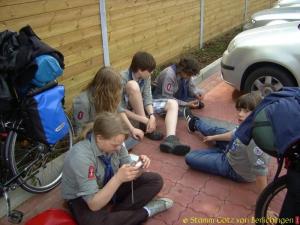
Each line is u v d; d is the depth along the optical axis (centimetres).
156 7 570
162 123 450
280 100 229
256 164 296
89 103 326
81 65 441
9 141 293
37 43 284
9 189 301
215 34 812
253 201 314
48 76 282
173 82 458
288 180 220
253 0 985
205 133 407
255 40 486
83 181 255
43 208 312
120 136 252
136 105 397
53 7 384
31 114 275
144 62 390
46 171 338
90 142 264
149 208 289
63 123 296
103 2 451
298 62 457
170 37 632
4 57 269
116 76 314
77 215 267
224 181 341
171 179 347
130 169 260
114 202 299
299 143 214
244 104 327
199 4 702
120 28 499
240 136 264
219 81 607
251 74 496
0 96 261
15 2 342
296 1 662
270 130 224
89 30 442
